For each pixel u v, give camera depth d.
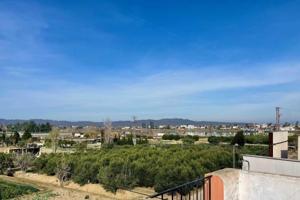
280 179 5.53
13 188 43.62
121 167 42.78
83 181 46.03
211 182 5.55
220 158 40.34
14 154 62.12
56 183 48.97
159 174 38.78
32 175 54.50
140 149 52.03
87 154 53.44
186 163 39.38
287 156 10.98
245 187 5.84
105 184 42.69
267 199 5.65
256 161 7.73
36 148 77.69
